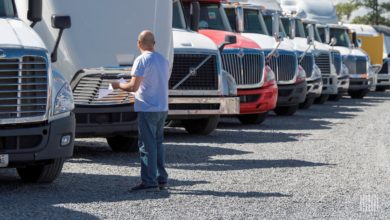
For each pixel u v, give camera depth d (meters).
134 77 10.77
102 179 11.81
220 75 17.86
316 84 27.77
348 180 12.09
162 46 14.88
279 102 24.17
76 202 10.01
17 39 10.58
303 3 34.09
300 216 9.38
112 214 9.30
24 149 10.48
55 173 11.16
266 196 10.61
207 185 11.41
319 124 22.03
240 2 24.69
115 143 15.19
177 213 9.43
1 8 11.73
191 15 18.80
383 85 43.56
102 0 14.13
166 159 14.05
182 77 17.45
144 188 10.82
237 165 13.51
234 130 19.86
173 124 18.94
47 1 13.76
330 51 30.92
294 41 27.98
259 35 24.47
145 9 14.52
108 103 14.13
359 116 25.25
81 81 13.96
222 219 9.13
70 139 10.91
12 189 10.93
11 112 10.38
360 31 42.34
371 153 15.51
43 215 9.18
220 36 20.66
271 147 16.22
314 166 13.52
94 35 14.05
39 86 10.55
